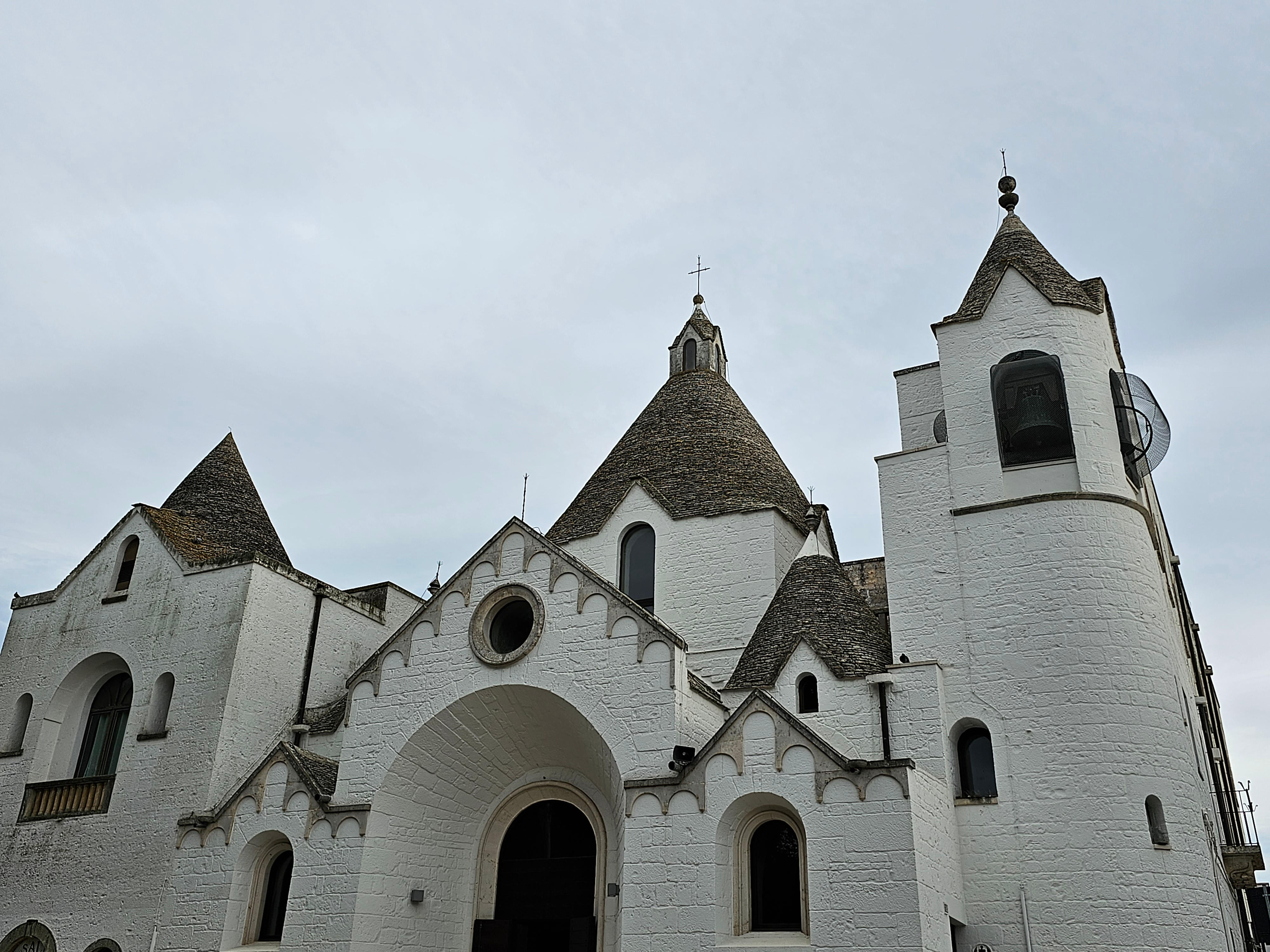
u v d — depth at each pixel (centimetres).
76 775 3216
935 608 2656
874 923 1991
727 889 2167
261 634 3103
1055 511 2612
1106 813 2298
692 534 3419
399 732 2609
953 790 2419
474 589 2695
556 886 2653
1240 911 3325
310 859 2533
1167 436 2898
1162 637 2509
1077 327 2833
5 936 2933
